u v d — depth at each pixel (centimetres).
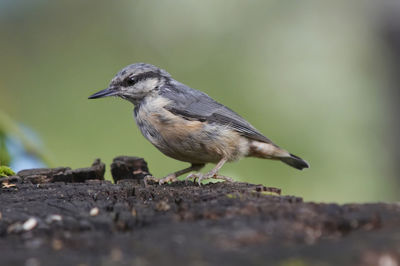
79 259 421
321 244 420
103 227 500
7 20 1572
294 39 1423
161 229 473
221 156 892
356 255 392
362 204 504
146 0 1518
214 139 874
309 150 1292
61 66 1520
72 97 1468
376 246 403
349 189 1276
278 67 1401
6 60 1524
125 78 903
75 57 1531
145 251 425
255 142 915
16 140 836
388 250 395
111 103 1449
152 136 895
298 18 1439
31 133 867
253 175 1297
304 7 1449
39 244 462
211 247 422
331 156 1286
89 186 682
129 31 1522
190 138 872
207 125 871
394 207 492
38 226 508
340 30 1443
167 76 933
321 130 1309
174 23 1452
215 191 608
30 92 1490
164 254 414
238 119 902
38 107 1463
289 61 1401
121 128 1412
